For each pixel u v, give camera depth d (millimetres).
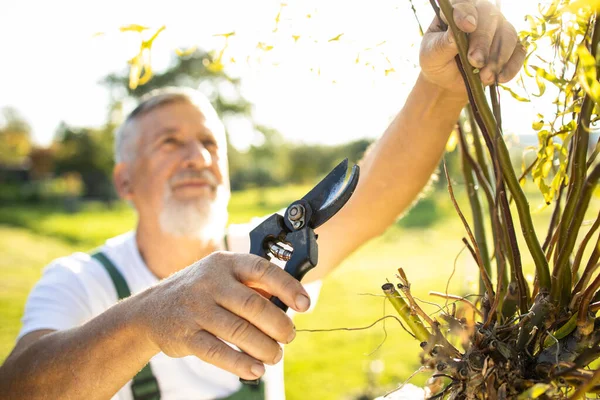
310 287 1957
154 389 1689
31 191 36688
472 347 741
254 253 841
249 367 726
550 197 838
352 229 1508
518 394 703
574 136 753
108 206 35562
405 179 1286
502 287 827
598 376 603
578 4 552
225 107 35531
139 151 2146
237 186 43031
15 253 15359
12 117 43531
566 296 760
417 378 4973
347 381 5746
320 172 44562
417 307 770
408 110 1157
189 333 743
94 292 1817
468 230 795
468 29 737
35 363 975
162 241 2047
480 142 964
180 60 33656
